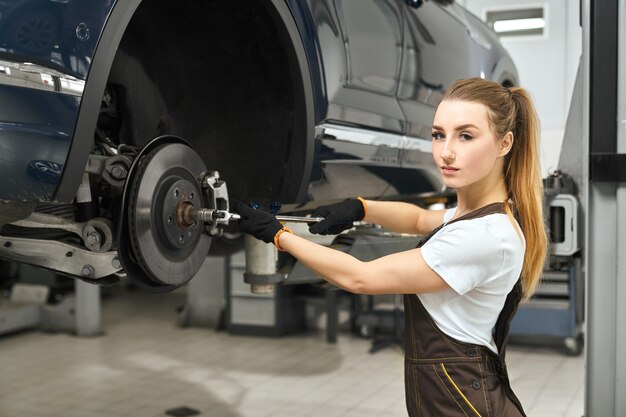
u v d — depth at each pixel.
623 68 2.16
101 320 5.63
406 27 2.62
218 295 5.28
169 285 1.57
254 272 2.06
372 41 2.34
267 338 4.91
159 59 1.93
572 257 3.38
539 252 1.56
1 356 4.42
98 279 1.57
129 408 3.33
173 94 1.99
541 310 4.34
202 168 1.66
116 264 1.52
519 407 1.56
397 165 2.56
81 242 1.56
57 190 1.35
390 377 3.87
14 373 4.00
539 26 4.10
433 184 2.96
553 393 3.55
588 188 2.26
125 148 1.61
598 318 2.29
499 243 1.44
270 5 1.80
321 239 2.46
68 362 4.26
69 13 1.33
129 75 1.86
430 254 1.45
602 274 2.28
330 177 2.14
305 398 3.48
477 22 3.54
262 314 4.96
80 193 1.51
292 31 1.88
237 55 1.96
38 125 1.30
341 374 3.94
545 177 2.83
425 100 2.79
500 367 1.56
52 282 5.39
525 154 1.55
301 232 2.39
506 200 1.56
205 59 1.98
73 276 1.56
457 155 1.46
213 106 2.02
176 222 1.54
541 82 3.91
